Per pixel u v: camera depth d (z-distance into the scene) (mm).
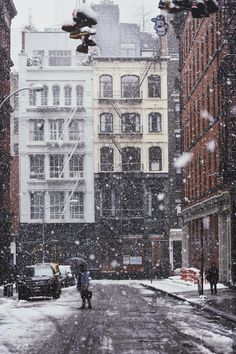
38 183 86188
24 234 85562
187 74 69125
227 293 41750
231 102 45062
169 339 19953
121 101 88000
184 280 61594
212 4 13883
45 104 88000
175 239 86250
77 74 88188
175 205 87188
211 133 54406
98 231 86062
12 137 93812
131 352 17141
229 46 45844
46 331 22594
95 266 85562
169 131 88062
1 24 66812
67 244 85688
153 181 87000
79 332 22188
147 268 86000
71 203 86438
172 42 96000
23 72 87688
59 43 93812
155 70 88688
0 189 65188
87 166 86750
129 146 87562
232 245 47219
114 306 34344
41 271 43406
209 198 54625
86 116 87438
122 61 88625
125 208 86625
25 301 40750
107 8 97438
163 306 34094
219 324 24516
